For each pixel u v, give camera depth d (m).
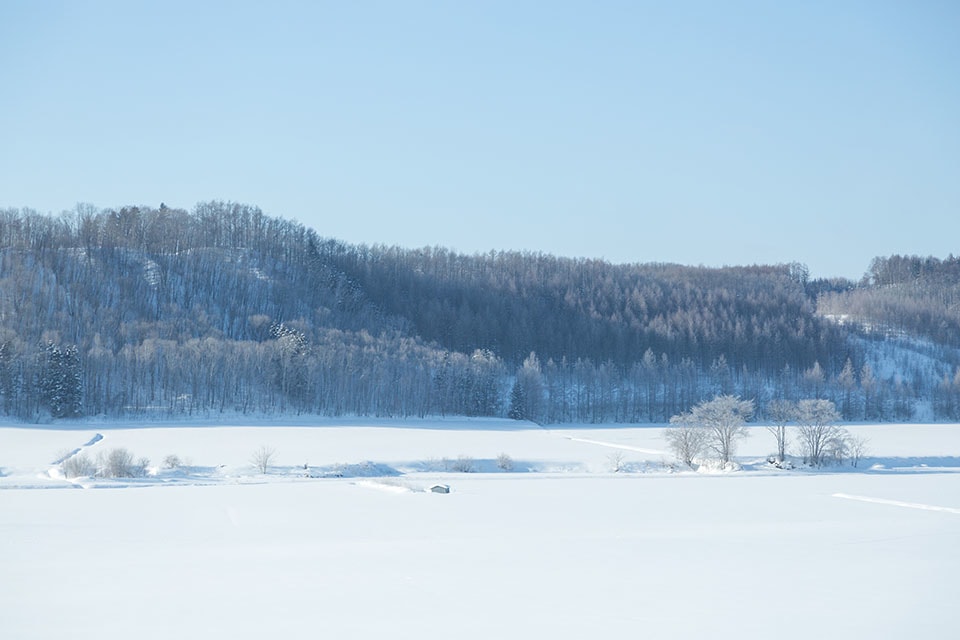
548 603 33.34
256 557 42.91
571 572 39.41
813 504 67.56
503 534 51.28
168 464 85.31
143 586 35.91
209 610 31.98
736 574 39.16
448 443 114.88
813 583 37.31
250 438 114.44
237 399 153.25
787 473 93.75
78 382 135.50
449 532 51.97
